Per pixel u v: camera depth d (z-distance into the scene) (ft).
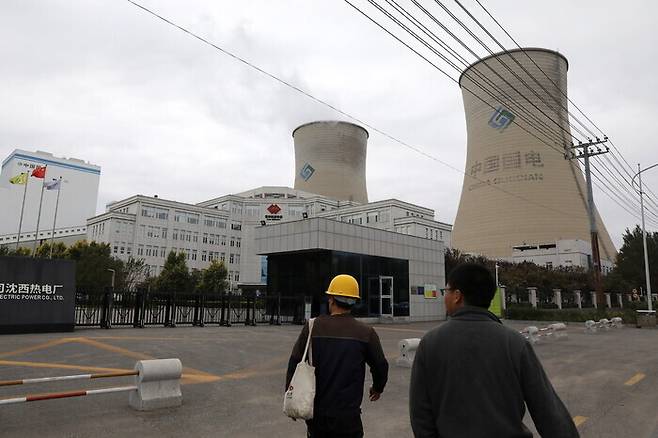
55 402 21.79
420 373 7.25
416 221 225.35
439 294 103.91
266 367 33.04
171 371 21.74
